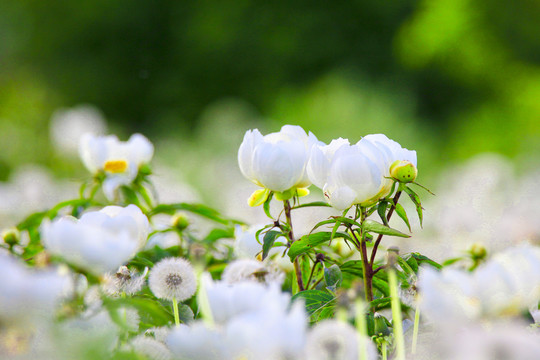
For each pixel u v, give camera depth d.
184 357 1.70
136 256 2.04
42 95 13.88
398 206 1.94
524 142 11.45
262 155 1.97
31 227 2.23
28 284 1.64
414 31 14.79
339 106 8.21
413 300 1.86
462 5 14.42
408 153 1.95
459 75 15.11
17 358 1.65
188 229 2.31
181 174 5.97
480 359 1.67
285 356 1.67
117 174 2.28
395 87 14.67
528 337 1.68
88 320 1.71
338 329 1.69
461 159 11.74
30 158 8.34
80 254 1.71
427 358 1.76
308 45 15.94
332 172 1.92
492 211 3.50
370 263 1.95
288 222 2.02
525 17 14.49
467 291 1.69
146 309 1.78
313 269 2.05
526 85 14.57
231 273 1.99
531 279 1.69
